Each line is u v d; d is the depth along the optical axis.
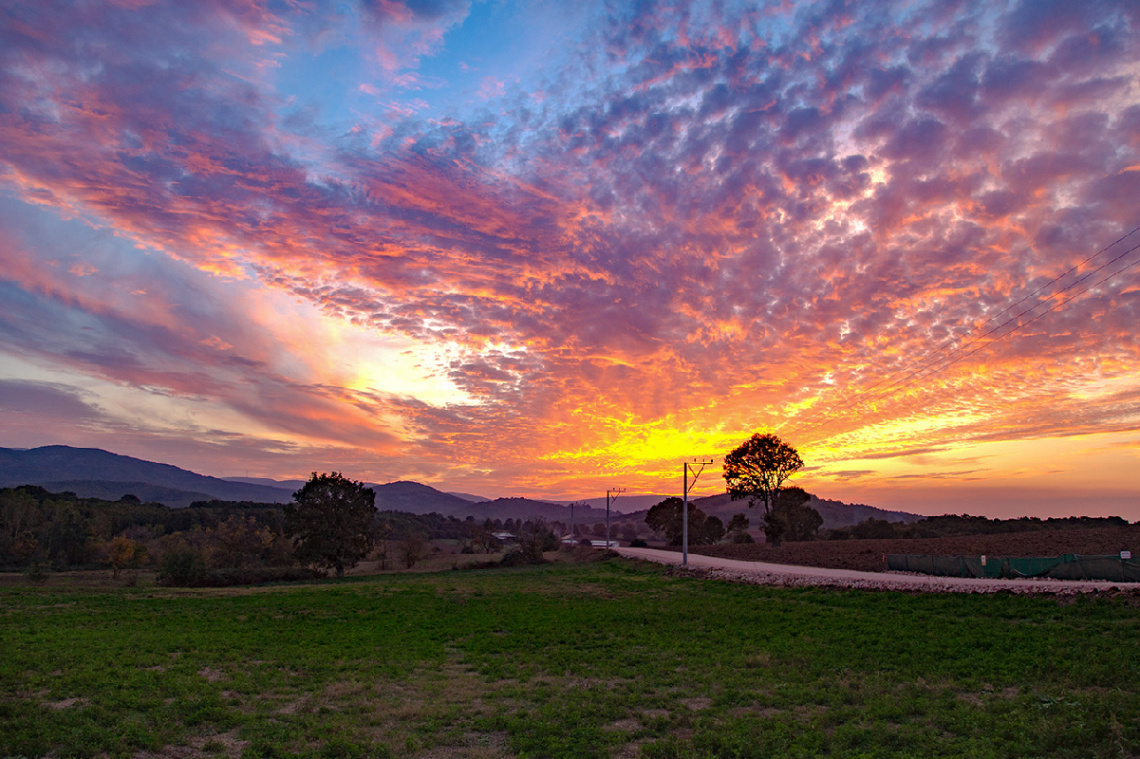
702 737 13.62
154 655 22.56
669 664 22.11
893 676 18.86
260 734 14.22
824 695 17.05
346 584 59.75
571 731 14.75
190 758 12.77
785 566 59.16
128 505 157.12
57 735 12.98
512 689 18.86
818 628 27.91
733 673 20.28
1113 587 27.86
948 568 42.12
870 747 12.71
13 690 16.97
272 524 131.75
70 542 93.56
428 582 59.62
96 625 30.80
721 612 34.31
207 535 108.81
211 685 18.52
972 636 23.52
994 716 14.16
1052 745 12.03
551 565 82.62
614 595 46.78
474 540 142.25
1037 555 48.44
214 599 45.12
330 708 16.72
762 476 101.31
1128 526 70.06
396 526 196.50
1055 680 17.17
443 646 26.89
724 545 101.44
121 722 14.27
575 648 26.05
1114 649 19.28
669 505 130.75
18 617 32.78
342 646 26.34
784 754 12.50
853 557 61.47
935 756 11.95
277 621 34.03
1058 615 25.81
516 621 33.62
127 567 82.19
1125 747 11.72
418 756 13.19
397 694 18.38
